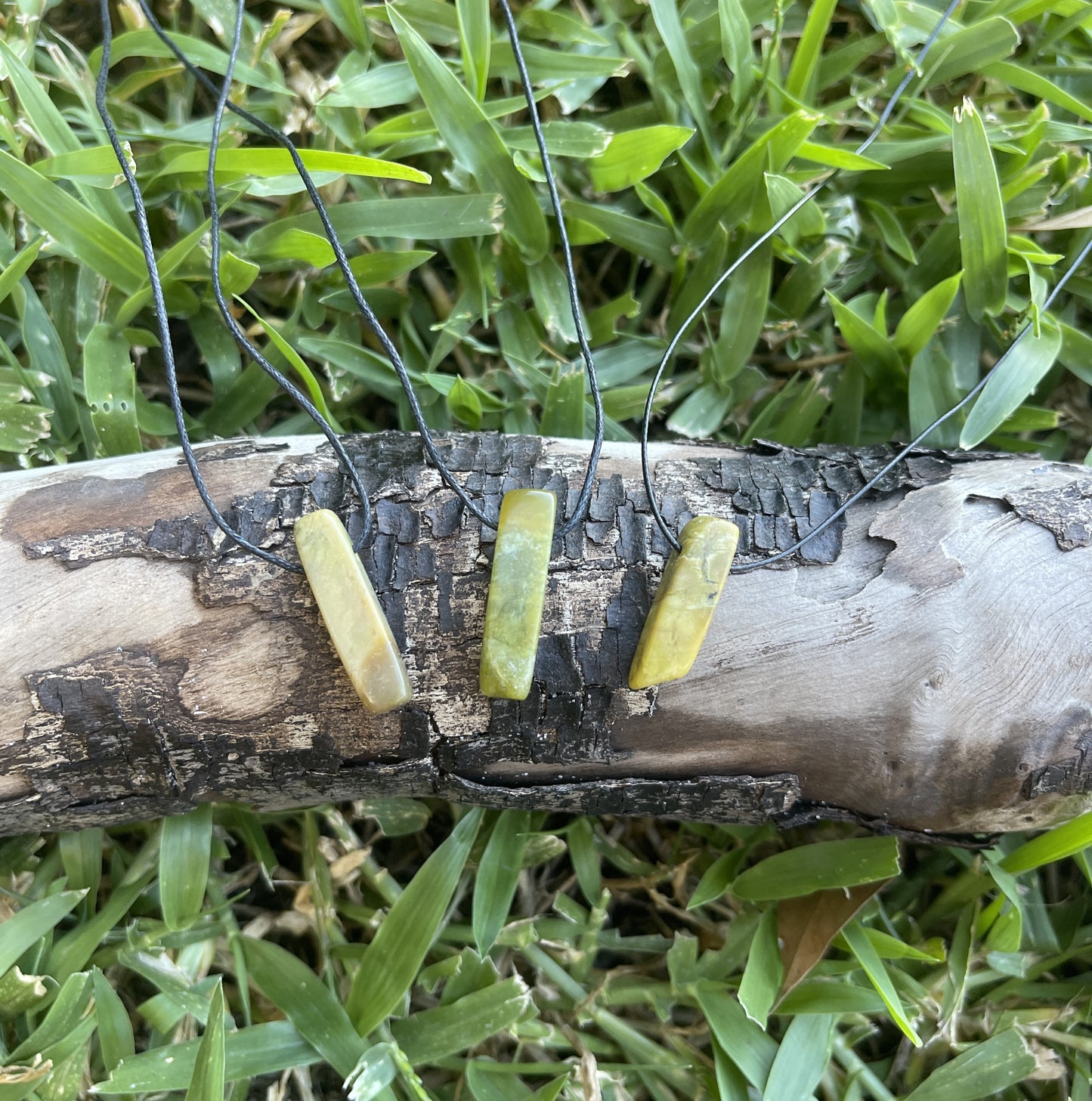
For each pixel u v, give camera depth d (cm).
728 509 19
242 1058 21
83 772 19
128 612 18
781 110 26
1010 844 24
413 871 25
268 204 26
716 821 21
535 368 25
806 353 26
